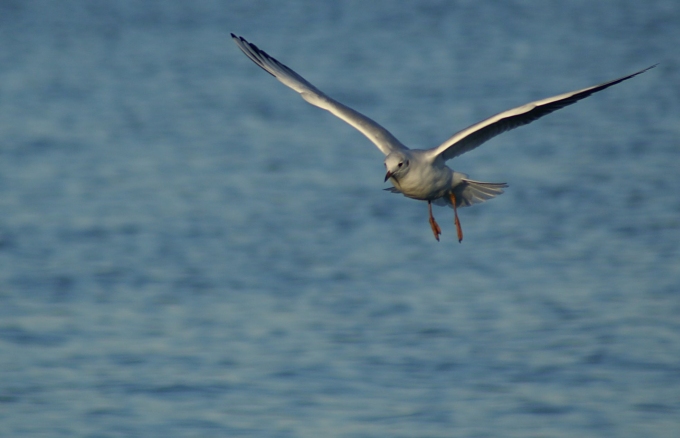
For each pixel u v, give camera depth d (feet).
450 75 127.24
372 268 55.06
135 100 112.68
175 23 177.99
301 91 33.40
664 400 35.81
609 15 186.80
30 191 72.54
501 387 37.19
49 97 113.09
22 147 87.61
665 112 105.19
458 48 150.10
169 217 65.98
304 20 182.29
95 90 118.52
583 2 204.44
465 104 107.55
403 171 30.68
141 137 93.04
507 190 74.18
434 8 196.44
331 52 146.82
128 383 37.96
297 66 135.33
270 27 173.37
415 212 68.33
